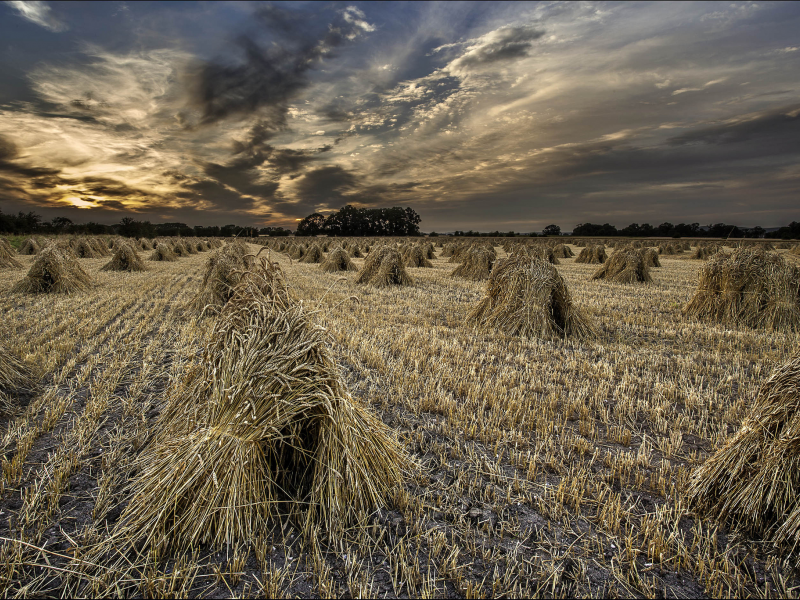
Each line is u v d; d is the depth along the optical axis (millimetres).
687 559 2451
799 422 2590
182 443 2736
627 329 8344
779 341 7273
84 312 8734
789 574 2365
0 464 3254
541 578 2334
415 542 2588
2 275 14375
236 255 10234
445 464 3420
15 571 2309
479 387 4949
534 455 3539
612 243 49219
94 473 3223
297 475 2988
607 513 2846
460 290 13281
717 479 2854
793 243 40969
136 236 47875
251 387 2758
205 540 2455
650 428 4203
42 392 4676
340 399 2846
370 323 8234
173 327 7832
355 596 2201
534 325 7562
